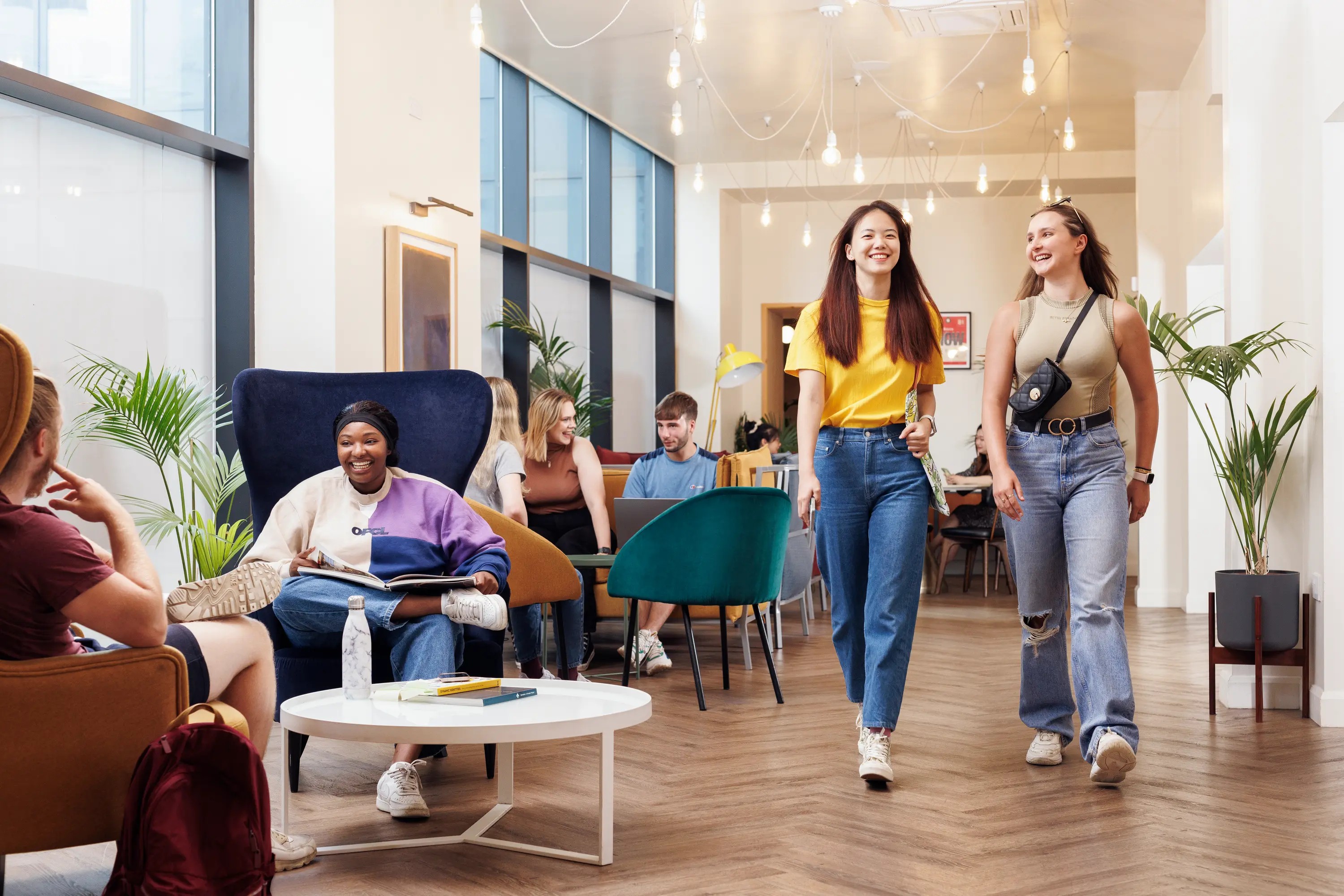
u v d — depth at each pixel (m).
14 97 4.14
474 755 3.37
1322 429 3.79
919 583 2.99
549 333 8.55
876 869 2.28
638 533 4.06
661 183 10.13
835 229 10.73
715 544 3.99
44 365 4.25
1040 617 3.13
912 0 6.50
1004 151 9.79
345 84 5.09
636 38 7.23
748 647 4.95
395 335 5.39
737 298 10.75
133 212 4.65
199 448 4.50
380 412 3.08
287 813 2.36
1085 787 2.92
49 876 2.30
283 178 5.05
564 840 2.49
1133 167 9.69
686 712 3.98
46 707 1.72
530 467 5.19
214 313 5.05
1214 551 7.17
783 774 3.08
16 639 1.76
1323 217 3.77
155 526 4.21
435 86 5.86
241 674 2.23
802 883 2.20
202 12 4.99
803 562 5.69
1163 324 4.34
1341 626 3.77
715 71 7.84
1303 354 4.00
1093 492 2.99
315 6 5.03
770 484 5.18
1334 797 2.82
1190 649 5.57
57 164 4.31
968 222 10.48
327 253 5.01
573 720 2.19
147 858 1.71
